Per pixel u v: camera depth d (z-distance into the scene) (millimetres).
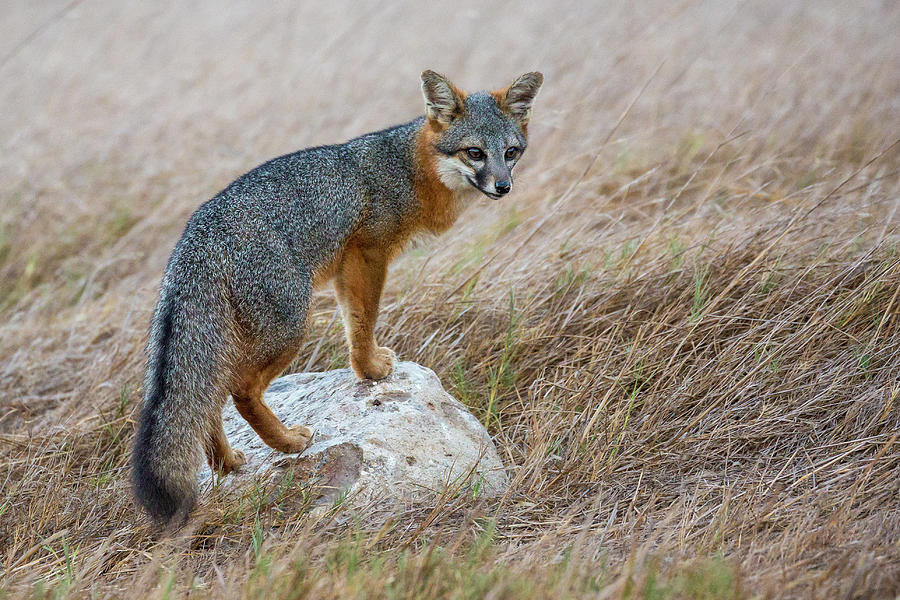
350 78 20516
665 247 11070
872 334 9266
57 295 14203
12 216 15844
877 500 7320
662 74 18875
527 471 8312
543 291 10805
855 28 21469
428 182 9469
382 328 10672
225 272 7703
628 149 15680
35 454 9312
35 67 21781
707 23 22328
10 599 6328
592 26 21891
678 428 8852
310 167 8672
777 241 9945
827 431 8531
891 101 16953
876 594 5891
